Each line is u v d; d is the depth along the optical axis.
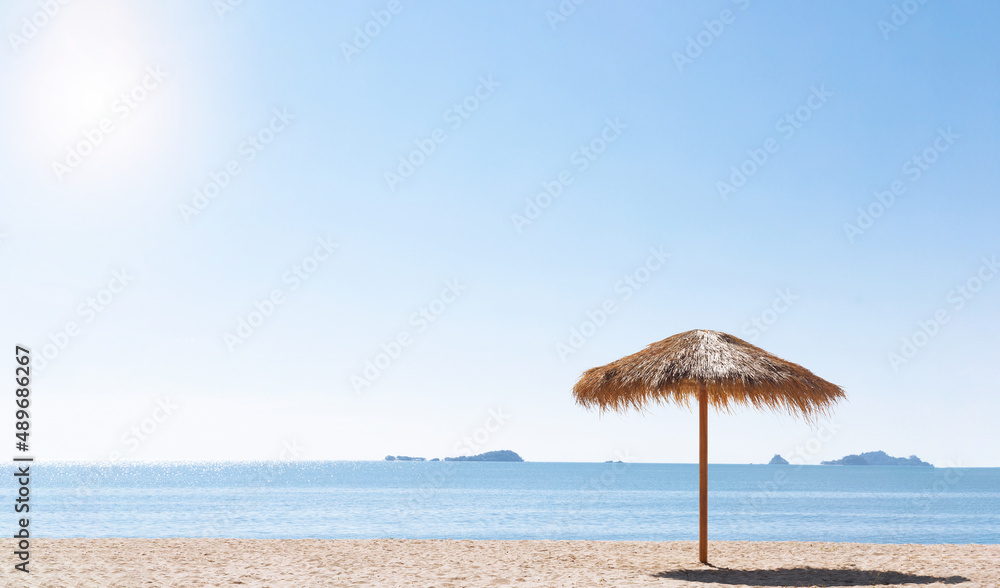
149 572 8.62
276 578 8.34
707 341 9.36
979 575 8.60
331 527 27.28
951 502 55.72
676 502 51.88
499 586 7.90
